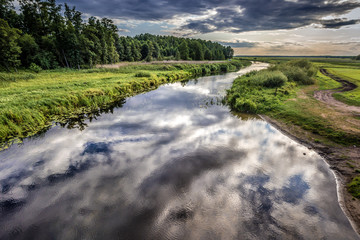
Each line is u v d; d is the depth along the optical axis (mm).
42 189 5906
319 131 9547
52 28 39250
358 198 5301
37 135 9875
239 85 22312
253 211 4969
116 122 11852
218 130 10562
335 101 14789
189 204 5270
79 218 4859
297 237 4219
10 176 6523
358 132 8852
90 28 45156
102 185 6113
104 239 4312
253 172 6672
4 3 41438
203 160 7469
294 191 5691
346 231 4359
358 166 6645
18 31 33438
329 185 5941
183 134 10023
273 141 9148
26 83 19859
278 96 16578
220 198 5449
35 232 4488
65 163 7371
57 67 37719
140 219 4816
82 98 14695
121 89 19594
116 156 7871
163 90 22609
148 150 8336
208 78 35781
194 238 4277
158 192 5766
